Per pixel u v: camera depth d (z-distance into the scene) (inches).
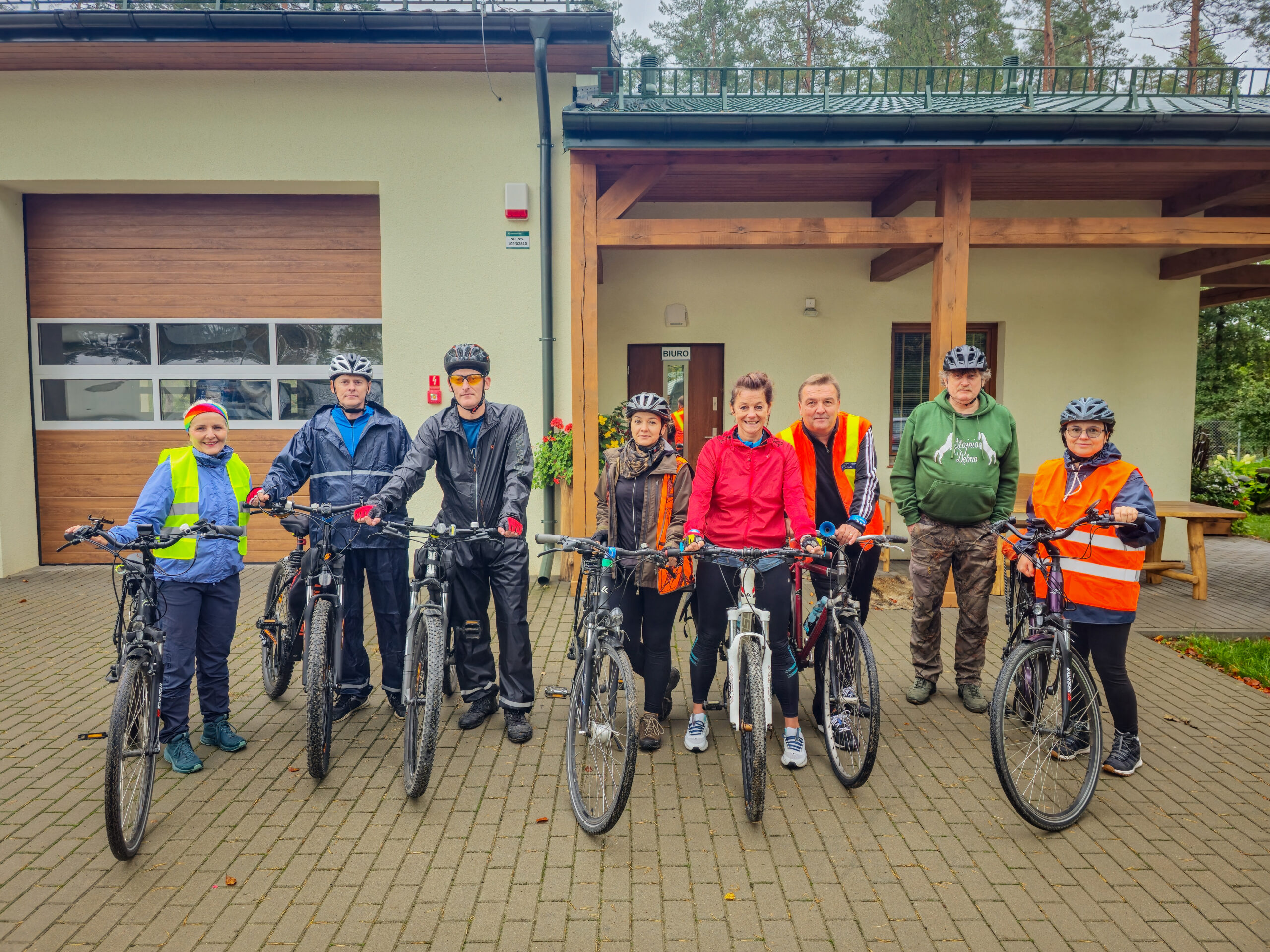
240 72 275.6
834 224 246.4
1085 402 137.7
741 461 139.9
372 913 101.8
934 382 249.9
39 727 159.6
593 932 98.2
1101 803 130.8
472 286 282.7
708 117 227.6
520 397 286.4
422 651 135.7
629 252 340.5
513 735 151.9
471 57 266.7
